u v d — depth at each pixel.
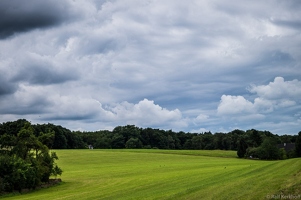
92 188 57.16
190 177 57.19
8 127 90.56
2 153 71.62
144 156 150.00
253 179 35.12
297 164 47.75
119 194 42.59
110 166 111.69
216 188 31.98
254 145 161.38
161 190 40.41
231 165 89.44
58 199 44.88
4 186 59.97
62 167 113.12
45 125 192.12
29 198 50.69
